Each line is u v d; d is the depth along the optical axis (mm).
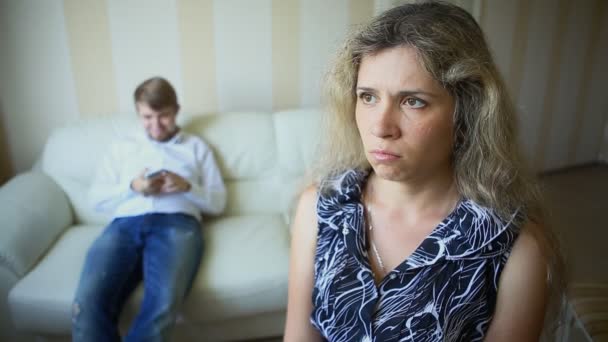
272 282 1427
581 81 3186
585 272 2025
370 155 609
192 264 1444
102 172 1744
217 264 1482
